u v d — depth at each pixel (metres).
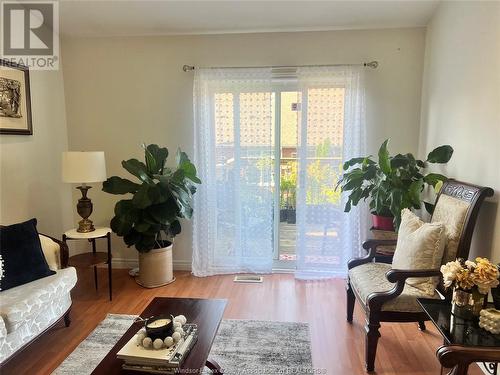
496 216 1.92
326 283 3.32
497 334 1.42
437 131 2.85
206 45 3.41
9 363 2.11
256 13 2.98
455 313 1.55
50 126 3.39
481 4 2.11
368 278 2.24
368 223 3.39
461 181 2.35
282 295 3.07
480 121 2.12
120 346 1.55
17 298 2.03
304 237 3.40
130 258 3.78
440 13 2.79
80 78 3.57
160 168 3.23
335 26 3.21
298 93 3.31
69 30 3.37
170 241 3.47
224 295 3.08
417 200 2.44
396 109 3.30
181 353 1.46
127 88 3.55
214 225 3.53
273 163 3.47
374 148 3.37
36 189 3.20
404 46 3.22
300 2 2.79
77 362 2.11
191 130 3.54
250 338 2.37
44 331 2.20
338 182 2.98
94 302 2.94
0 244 2.25
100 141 3.64
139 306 2.87
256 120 3.37
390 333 2.45
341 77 3.21
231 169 3.45
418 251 1.97
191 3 2.83
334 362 2.12
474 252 2.18
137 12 2.99
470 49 2.26
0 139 2.77
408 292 1.98
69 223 3.69
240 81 3.33
